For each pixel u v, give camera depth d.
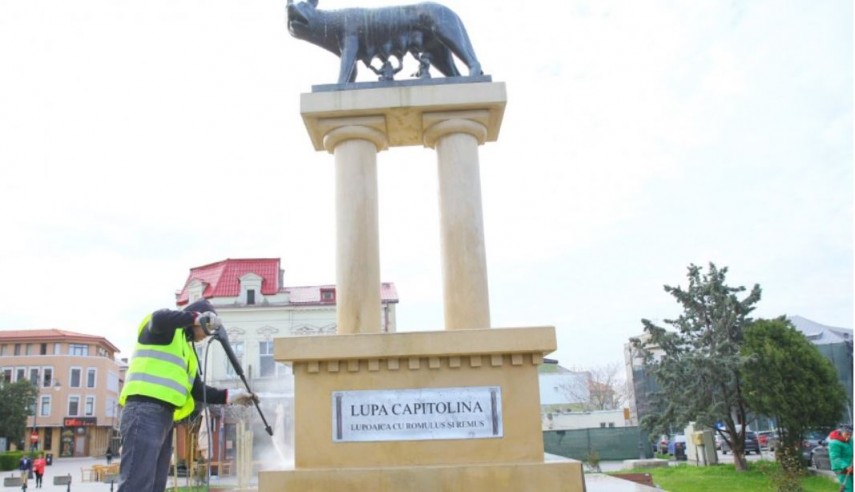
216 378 33.22
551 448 33.75
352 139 6.81
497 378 5.70
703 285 21.19
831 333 44.03
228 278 36.66
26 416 55.06
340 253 6.51
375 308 6.42
